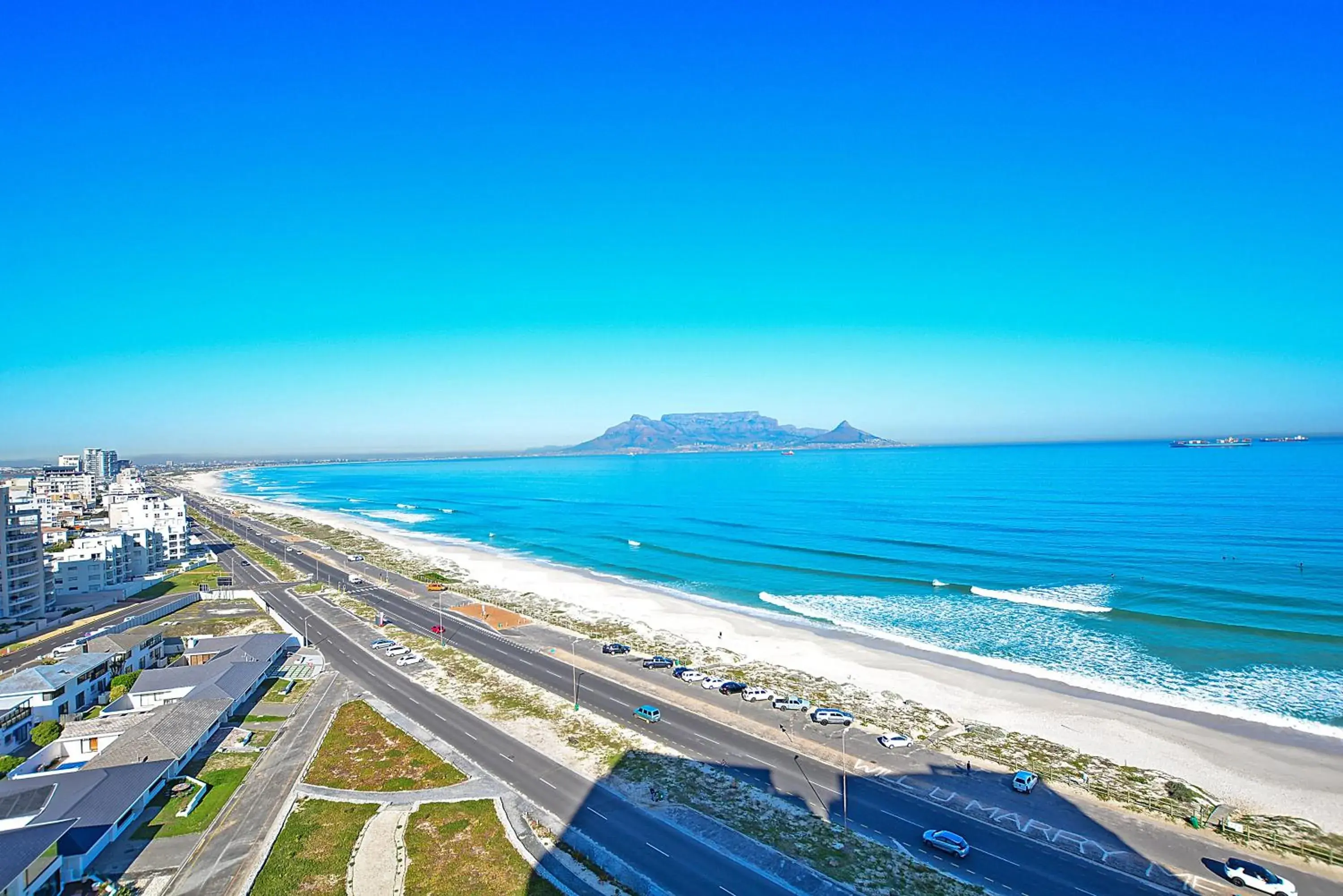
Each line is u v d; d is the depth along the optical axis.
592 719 67.75
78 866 42.78
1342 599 106.50
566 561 162.12
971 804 52.03
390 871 43.91
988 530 179.25
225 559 162.12
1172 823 49.62
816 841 47.09
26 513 108.88
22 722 62.69
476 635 97.81
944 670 82.62
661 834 47.97
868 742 62.59
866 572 138.12
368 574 144.12
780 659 87.06
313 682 78.50
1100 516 191.75
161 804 51.59
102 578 120.25
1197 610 103.06
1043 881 42.84
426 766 57.81
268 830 48.56
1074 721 67.44
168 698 70.75
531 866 44.41
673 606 115.62
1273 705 71.38
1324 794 54.53
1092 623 100.69
